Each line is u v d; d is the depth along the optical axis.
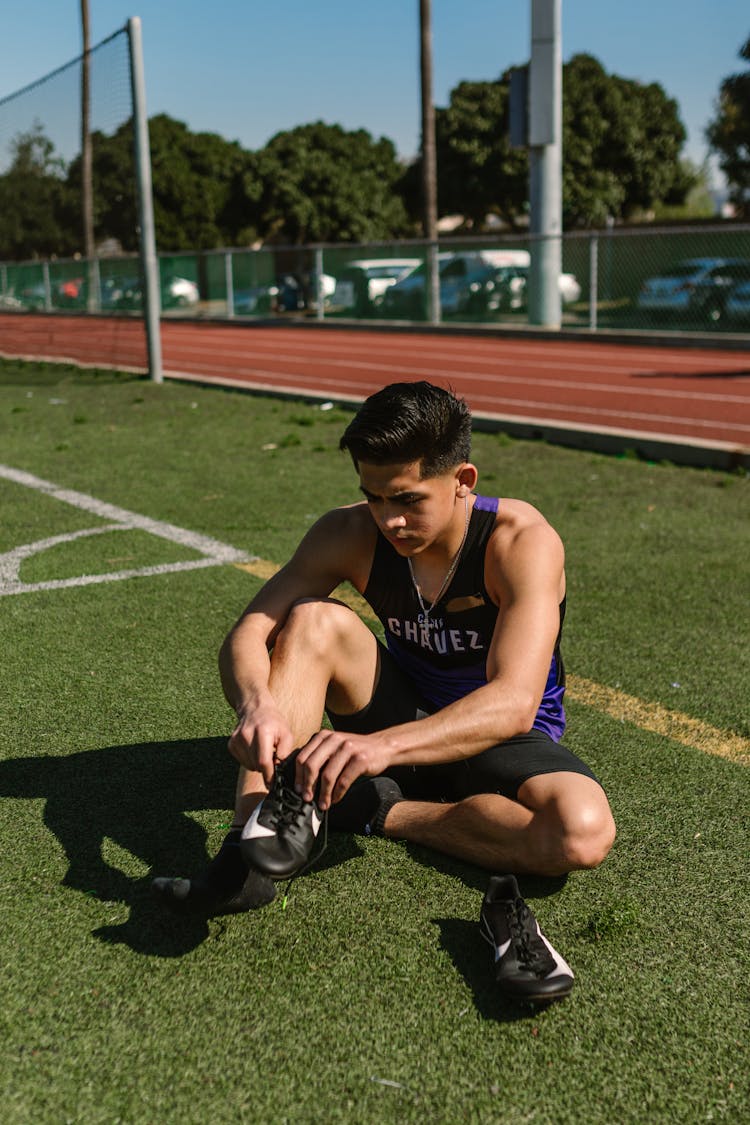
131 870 2.38
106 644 3.82
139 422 9.37
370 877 2.38
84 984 1.99
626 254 22.86
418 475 2.02
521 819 2.26
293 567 2.46
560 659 2.49
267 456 7.69
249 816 2.13
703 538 5.45
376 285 25.42
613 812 2.68
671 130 37.00
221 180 42.78
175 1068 1.78
